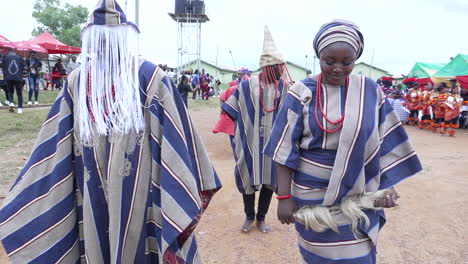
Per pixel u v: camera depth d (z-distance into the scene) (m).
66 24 48.25
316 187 2.14
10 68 11.45
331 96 2.09
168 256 2.00
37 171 2.00
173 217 1.91
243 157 3.91
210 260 3.53
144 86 1.99
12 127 9.52
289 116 2.14
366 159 2.11
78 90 2.00
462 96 14.98
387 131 2.19
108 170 1.91
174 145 1.96
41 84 22.11
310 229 2.18
